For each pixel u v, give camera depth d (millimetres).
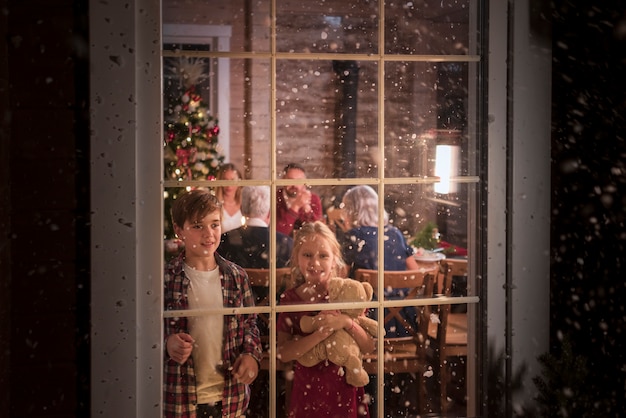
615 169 2451
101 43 2279
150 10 2350
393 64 3193
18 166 2271
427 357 2721
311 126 5078
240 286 2631
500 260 2602
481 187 2617
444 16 2873
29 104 2268
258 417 2660
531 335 2602
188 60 2730
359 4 5105
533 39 2561
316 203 2773
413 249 2748
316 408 2689
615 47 2441
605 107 2484
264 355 2654
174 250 2561
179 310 2533
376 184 2811
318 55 2756
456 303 2664
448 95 2785
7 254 2229
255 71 4836
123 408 2342
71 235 2305
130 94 2305
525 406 2607
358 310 2721
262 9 3637
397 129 3031
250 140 4887
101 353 2320
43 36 2262
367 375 2709
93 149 2291
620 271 2438
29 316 2295
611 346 2480
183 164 2691
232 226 2637
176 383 2523
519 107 2562
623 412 2428
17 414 2301
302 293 2697
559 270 2625
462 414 2680
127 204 2314
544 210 2594
